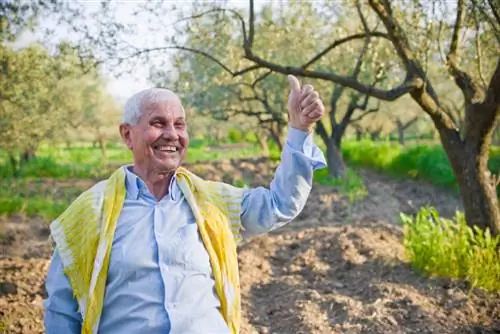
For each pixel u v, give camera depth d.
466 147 8.05
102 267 2.64
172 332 2.57
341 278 8.32
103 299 2.65
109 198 2.74
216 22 9.53
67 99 22.25
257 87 17.97
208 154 41.41
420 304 6.98
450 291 7.37
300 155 2.74
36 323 6.17
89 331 2.63
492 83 7.61
